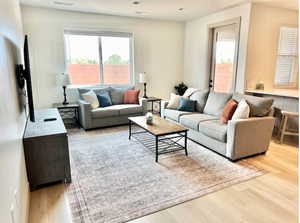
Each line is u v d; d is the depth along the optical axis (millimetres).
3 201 1051
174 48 6035
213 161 2896
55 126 2514
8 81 1609
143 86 5785
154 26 5621
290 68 4750
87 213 1864
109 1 3979
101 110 4340
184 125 3809
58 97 4812
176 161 2895
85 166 2740
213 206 1963
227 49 4840
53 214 1854
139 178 2445
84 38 4918
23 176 1858
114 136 3953
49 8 4414
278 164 2820
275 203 2006
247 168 2697
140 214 1850
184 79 6258
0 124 1161
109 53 5258
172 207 1946
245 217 1819
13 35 2268
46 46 4523
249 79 4391
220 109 3691
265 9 4219
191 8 4500
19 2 3861
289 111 3822
